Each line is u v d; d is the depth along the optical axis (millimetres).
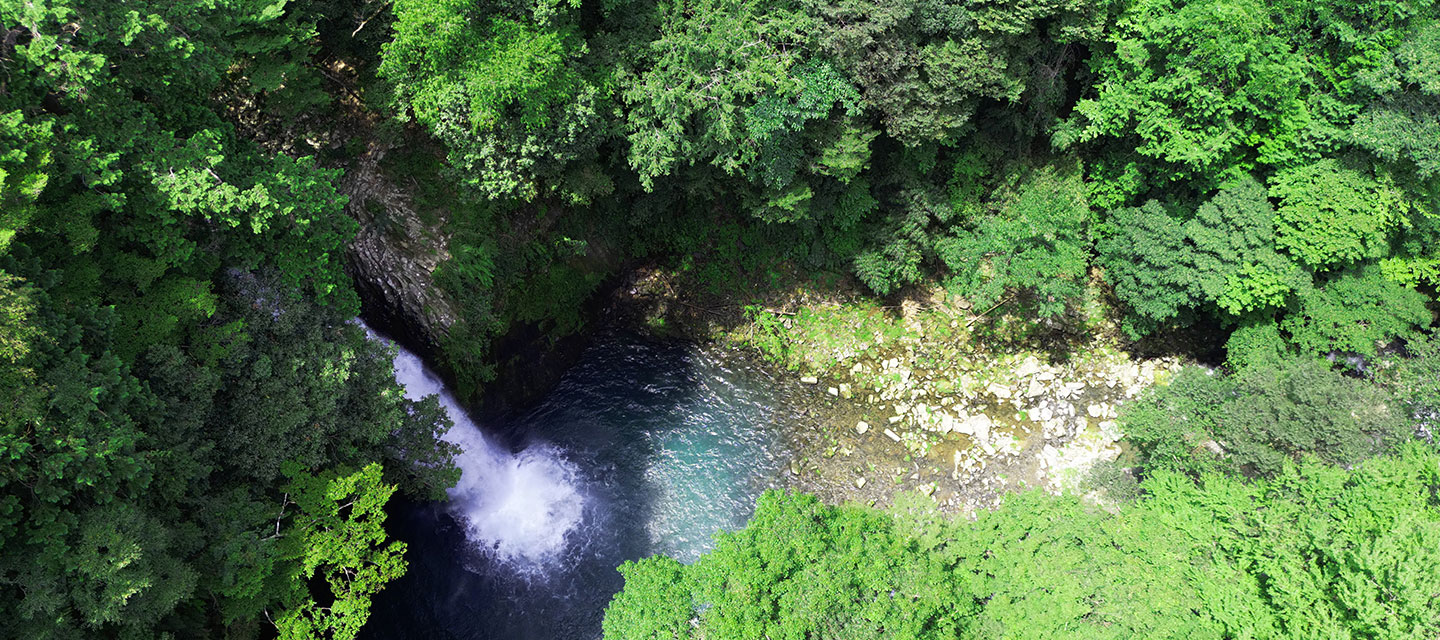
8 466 15508
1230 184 29938
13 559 16016
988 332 35188
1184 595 20719
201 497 19719
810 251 35250
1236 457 25125
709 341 35438
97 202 17766
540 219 31391
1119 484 27312
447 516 28625
